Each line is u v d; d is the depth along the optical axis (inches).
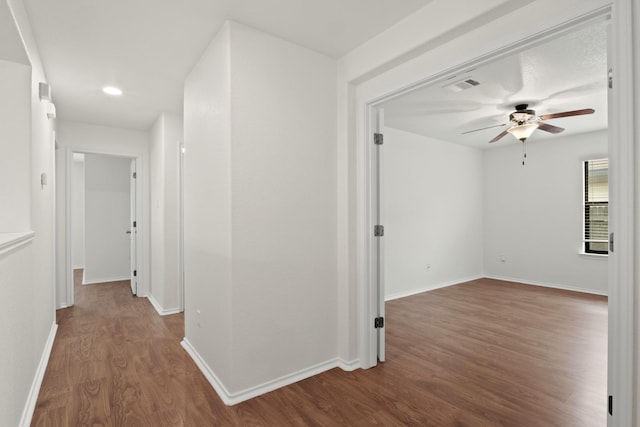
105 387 90.4
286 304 93.1
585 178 210.8
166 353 113.0
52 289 131.0
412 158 208.1
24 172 82.4
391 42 87.4
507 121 178.1
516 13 65.6
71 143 172.1
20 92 82.5
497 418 77.5
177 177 161.5
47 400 84.1
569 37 92.8
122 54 101.7
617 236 52.9
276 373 91.0
